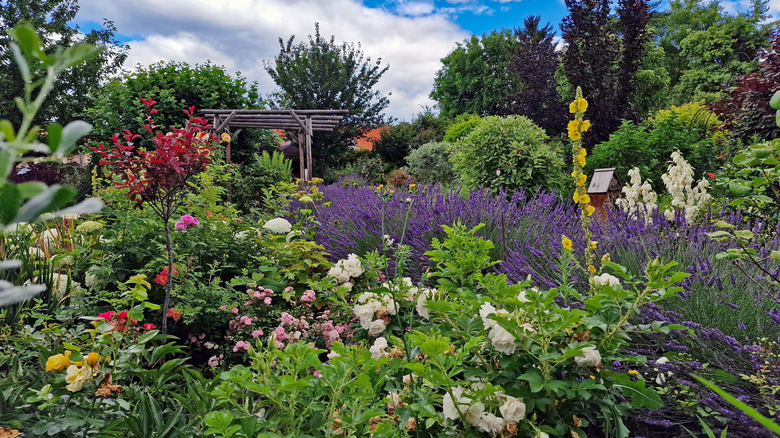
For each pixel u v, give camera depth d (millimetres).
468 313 1854
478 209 4758
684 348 2248
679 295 2588
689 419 2027
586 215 2121
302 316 3297
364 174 19391
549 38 24391
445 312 1795
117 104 9086
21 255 3383
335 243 4770
